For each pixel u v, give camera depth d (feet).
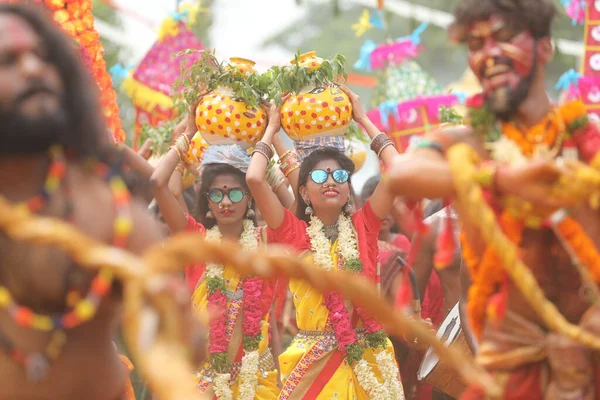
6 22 12.65
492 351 15.06
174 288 11.67
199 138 29.40
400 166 14.30
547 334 15.01
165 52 37.47
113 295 13.24
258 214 34.04
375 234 26.50
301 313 26.14
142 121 37.52
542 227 14.48
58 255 12.67
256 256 12.00
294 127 26.55
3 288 12.73
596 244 14.62
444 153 14.75
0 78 12.37
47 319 12.80
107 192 13.32
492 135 15.01
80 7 25.13
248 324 26.99
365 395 25.81
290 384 25.82
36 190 12.85
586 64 34.14
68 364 13.15
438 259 15.58
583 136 14.94
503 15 14.78
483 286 14.89
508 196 13.80
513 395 14.97
